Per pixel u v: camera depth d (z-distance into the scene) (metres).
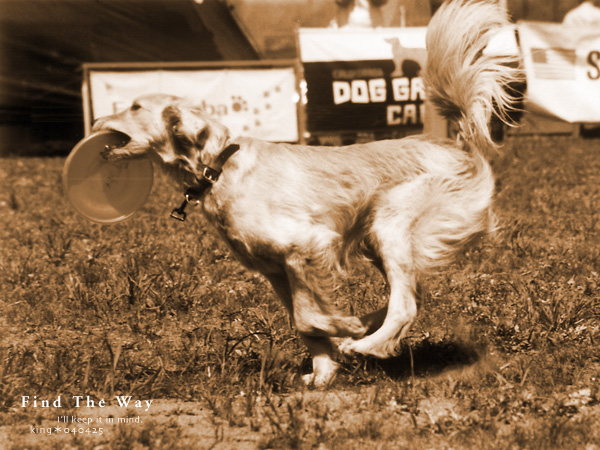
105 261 8.40
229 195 4.90
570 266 7.73
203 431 4.36
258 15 21.83
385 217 5.16
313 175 5.02
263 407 4.56
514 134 17.03
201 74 14.66
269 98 14.65
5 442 4.25
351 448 4.04
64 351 5.61
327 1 19.92
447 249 5.26
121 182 5.32
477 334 5.84
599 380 4.95
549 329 5.88
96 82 14.64
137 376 5.23
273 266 5.03
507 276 7.56
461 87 5.37
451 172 5.27
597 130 18.27
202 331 6.16
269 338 5.76
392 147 5.30
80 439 4.20
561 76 15.46
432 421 4.34
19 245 9.49
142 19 19.28
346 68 14.31
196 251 8.57
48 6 18.55
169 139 4.96
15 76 19.05
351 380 5.08
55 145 19.16
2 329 6.50
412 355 5.30
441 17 5.45
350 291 6.99
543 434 4.11
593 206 10.89
